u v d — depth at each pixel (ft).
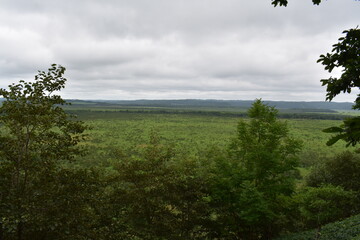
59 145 34.22
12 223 26.40
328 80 15.39
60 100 34.47
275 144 64.90
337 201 64.44
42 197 30.99
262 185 61.77
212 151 69.97
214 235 61.16
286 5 16.92
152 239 46.93
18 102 31.35
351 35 14.44
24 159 31.60
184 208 55.31
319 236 60.08
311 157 242.78
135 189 49.70
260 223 59.67
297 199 58.65
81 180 35.45
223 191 57.11
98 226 37.86
